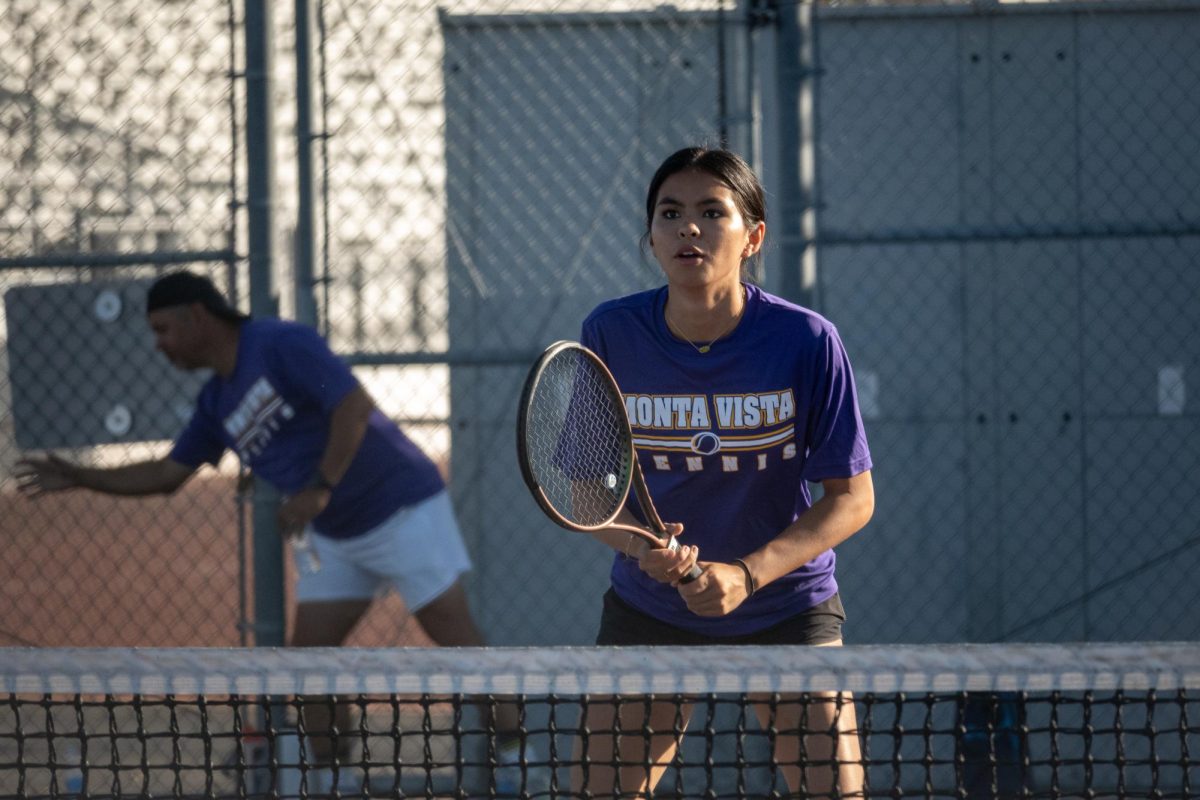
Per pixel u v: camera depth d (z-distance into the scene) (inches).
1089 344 688.4
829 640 394.3
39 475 633.0
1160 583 690.2
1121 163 682.2
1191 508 689.0
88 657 307.7
